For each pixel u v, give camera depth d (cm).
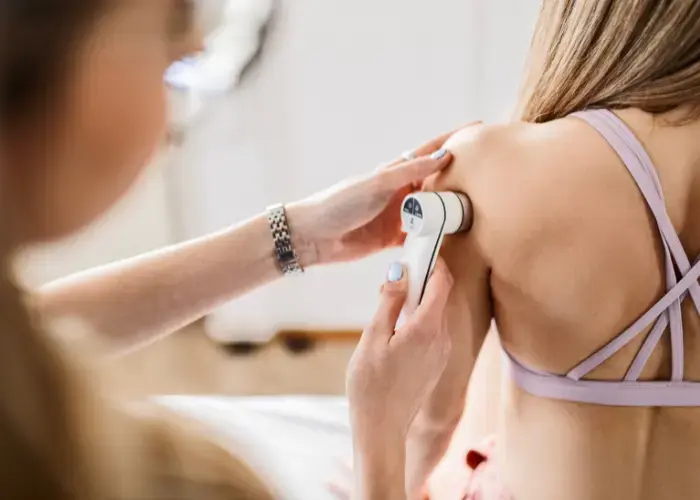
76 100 44
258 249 106
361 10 231
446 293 83
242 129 242
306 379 249
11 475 37
